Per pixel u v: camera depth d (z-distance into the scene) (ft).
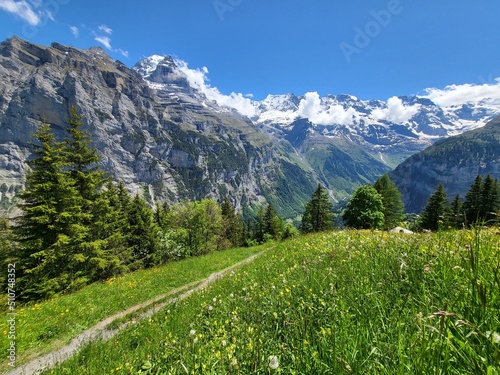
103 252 80.64
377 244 19.98
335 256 20.76
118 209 121.39
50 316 38.83
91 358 22.30
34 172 70.23
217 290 29.40
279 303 13.99
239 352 10.17
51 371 22.56
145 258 123.34
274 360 7.64
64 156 77.00
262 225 293.43
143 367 13.10
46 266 68.28
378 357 6.56
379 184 206.90
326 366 6.89
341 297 11.32
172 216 151.12
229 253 101.09
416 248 14.52
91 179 82.58
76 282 68.08
